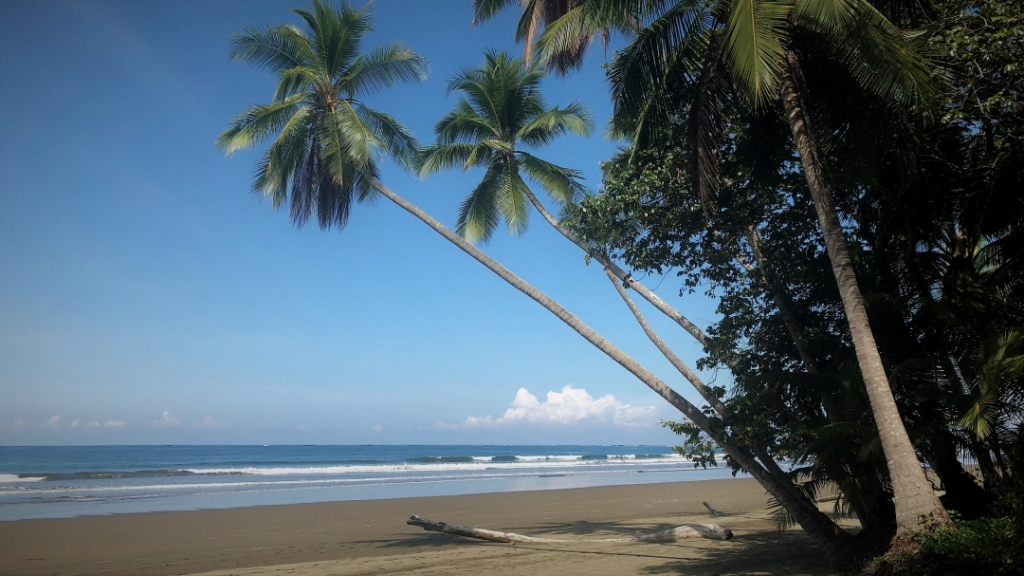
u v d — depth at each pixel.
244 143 14.06
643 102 9.55
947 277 9.18
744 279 10.52
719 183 10.09
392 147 15.62
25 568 11.08
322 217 14.61
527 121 15.82
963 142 8.98
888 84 7.18
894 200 9.28
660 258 10.68
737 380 9.80
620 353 10.74
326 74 14.68
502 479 37.12
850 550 8.70
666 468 54.84
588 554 11.08
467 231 15.68
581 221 11.33
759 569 9.12
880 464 8.12
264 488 29.09
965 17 7.75
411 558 11.26
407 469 50.81
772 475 9.41
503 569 9.84
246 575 10.04
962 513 8.58
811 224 10.29
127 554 12.30
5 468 50.19
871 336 7.42
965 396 7.51
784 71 8.11
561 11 13.58
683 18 8.69
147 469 48.31
